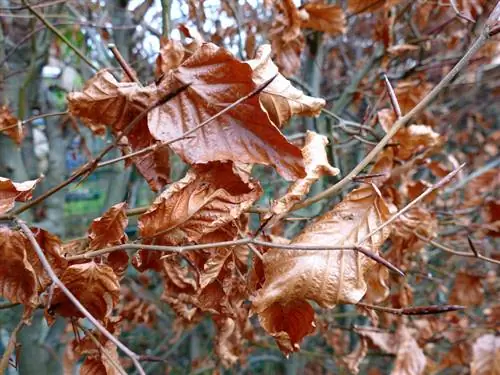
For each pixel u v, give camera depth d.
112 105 0.20
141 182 0.79
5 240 0.19
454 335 0.54
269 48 0.21
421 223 0.35
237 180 0.21
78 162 0.77
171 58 0.25
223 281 0.23
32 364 0.56
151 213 0.22
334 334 0.69
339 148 0.60
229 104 0.18
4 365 0.20
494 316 0.56
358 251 0.21
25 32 0.61
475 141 1.11
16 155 0.58
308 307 0.21
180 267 0.29
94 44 0.62
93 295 0.21
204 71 0.19
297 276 0.21
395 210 0.31
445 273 0.64
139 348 1.04
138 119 0.18
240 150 0.18
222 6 0.48
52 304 0.21
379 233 0.22
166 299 0.31
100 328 0.16
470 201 0.56
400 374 0.39
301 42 0.38
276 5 0.37
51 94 0.68
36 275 0.20
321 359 1.06
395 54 0.50
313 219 0.31
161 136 0.18
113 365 0.22
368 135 0.55
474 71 0.66
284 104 0.20
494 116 1.28
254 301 0.21
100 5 0.63
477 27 0.48
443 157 0.94
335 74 0.90
